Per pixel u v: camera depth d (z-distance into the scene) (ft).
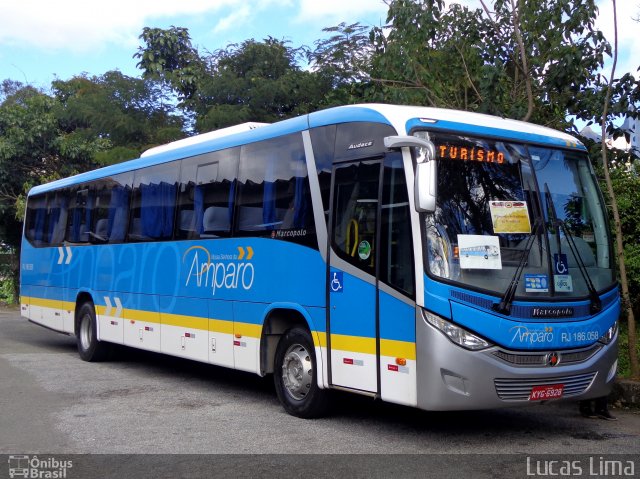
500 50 38.34
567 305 22.91
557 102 36.94
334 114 25.93
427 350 21.22
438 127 22.94
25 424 26.27
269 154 28.89
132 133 75.05
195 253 32.96
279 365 27.68
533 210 23.43
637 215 36.17
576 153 25.41
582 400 25.57
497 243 22.34
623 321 35.81
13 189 82.64
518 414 27.84
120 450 22.59
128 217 39.37
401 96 37.58
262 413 28.02
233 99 67.87
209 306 31.58
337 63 62.08
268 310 27.78
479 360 21.20
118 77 77.00
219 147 32.22
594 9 35.19
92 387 34.14
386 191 23.11
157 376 37.65
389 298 22.54
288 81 66.64
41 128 78.89
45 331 61.72
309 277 25.89
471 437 24.04
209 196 32.45
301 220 26.55
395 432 24.75
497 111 35.53
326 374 25.00
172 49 79.87
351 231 24.30
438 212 21.93
